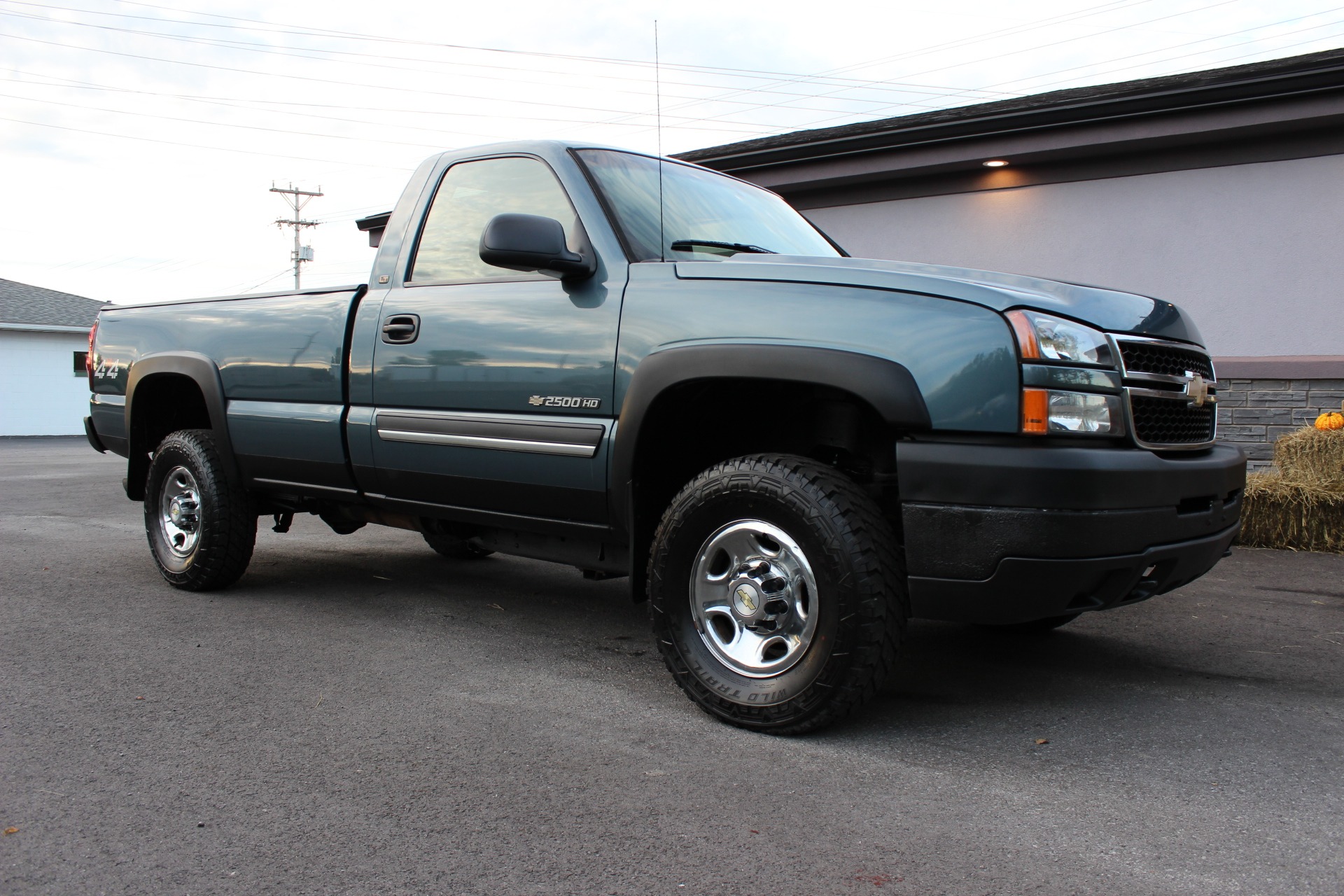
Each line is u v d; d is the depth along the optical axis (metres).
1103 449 2.64
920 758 2.69
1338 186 7.39
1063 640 3.99
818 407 3.21
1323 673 3.53
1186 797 2.43
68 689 3.25
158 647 3.78
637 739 2.83
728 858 2.11
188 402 5.16
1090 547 2.54
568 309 3.33
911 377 2.64
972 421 2.59
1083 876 2.03
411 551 6.19
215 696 3.19
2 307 28.38
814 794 2.45
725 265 3.06
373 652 3.74
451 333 3.63
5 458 16.53
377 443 3.86
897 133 8.66
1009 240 8.84
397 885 2.00
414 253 3.94
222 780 2.51
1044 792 2.46
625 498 3.15
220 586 4.74
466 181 3.86
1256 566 5.54
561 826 2.26
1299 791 2.47
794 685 2.80
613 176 3.60
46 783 2.50
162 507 4.88
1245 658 3.73
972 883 2.00
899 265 3.03
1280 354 7.68
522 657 3.70
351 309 4.00
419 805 2.37
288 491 4.33
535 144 3.68
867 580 2.70
